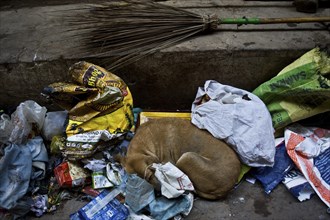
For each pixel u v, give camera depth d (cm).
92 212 211
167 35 253
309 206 220
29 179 215
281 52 250
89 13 271
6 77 258
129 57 250
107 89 223
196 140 234
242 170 234
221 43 253
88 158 231
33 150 228
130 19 257
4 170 210
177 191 206
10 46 262
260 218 214
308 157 235
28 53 255
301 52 250
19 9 306
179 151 234
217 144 229
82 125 230
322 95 234
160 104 284
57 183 229
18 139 226
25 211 212
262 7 293
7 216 211
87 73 235
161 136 237
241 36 261
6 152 213
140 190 208
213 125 233
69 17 277
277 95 246
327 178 228
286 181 230
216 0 304
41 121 241
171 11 260
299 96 240
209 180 216
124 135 241
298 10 285
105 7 263
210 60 254
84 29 264
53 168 237
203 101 256
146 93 275
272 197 226
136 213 212
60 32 272
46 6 307
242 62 256
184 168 217
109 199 218
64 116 250
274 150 229
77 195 228
